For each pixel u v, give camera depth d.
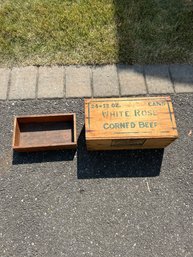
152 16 1.21
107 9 1.20
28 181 0.96
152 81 1.11
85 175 0.98
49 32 1.16
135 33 1.17
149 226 0.93
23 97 1.06
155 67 1.13
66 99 1.07
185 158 1.02
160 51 1.15
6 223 0.91
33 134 1.01
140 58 1.14
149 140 0.90
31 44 1.14
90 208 0.94
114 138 0.88
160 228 0.92
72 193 0.95
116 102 0.92
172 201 0.96
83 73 1.11
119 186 0.97
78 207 0.94
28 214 0.92
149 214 0.94
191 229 0.93
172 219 0.94
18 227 0.91
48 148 0.98
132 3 1.22
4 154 0.99
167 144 0.96
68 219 0.92
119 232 0.91
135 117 0.90
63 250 0.89
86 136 0.88
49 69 1.11
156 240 0.91
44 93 1.07
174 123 0.89
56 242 0.90
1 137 1.01
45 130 1.02
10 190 0.95
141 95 1.09
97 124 0.89
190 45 1.17
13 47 1.13
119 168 0.99
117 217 0.93
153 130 0.88
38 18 1.18
